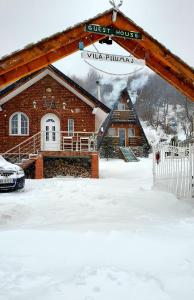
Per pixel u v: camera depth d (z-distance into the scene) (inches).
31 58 323.9
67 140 893.2
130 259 160.2
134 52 383.9
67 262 156.7
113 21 349.4
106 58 352.8
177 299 118.6
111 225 234.2
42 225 247.1
